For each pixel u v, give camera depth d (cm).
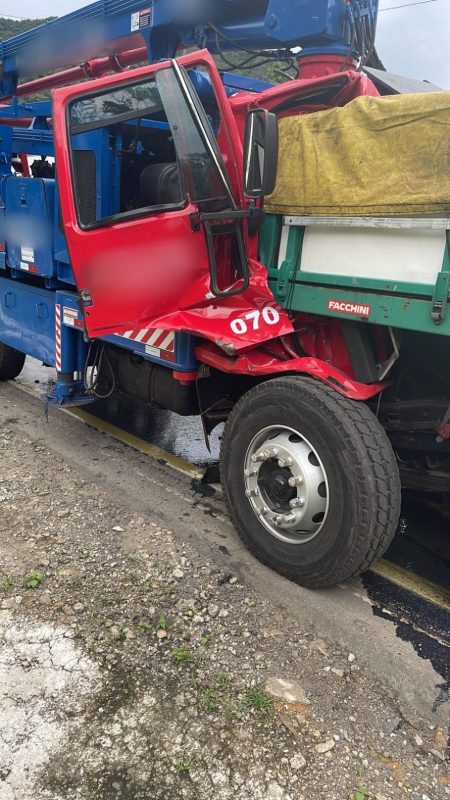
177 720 223
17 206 467
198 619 277
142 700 231
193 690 237
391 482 268
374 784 205
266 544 311
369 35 356
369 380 294
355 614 287
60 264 430
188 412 397
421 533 377
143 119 344
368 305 264
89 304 310
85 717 222
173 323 327
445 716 235
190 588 299
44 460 437
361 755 216
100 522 356
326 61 345
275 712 230
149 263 316
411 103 233
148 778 201
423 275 241
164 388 403
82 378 462
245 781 202
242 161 292
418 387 312
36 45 551
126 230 310
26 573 302
